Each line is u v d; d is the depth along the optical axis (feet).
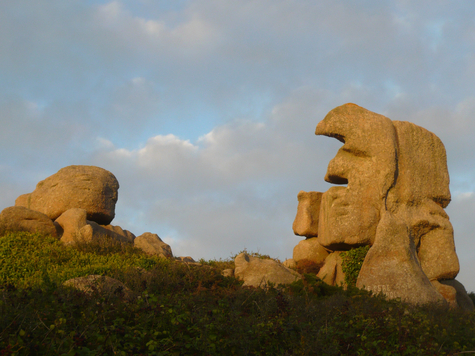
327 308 29.27
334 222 53.52
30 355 17.31
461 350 25.98
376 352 22.99
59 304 22.63
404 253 48.73
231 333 22.18
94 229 58.23
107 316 22.29
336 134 56.39
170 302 26.91
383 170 53.62
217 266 52.85
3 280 38.01
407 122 57.88
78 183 63.05
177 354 19.72
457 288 56.75
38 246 48.75
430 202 55.88
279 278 43.27
